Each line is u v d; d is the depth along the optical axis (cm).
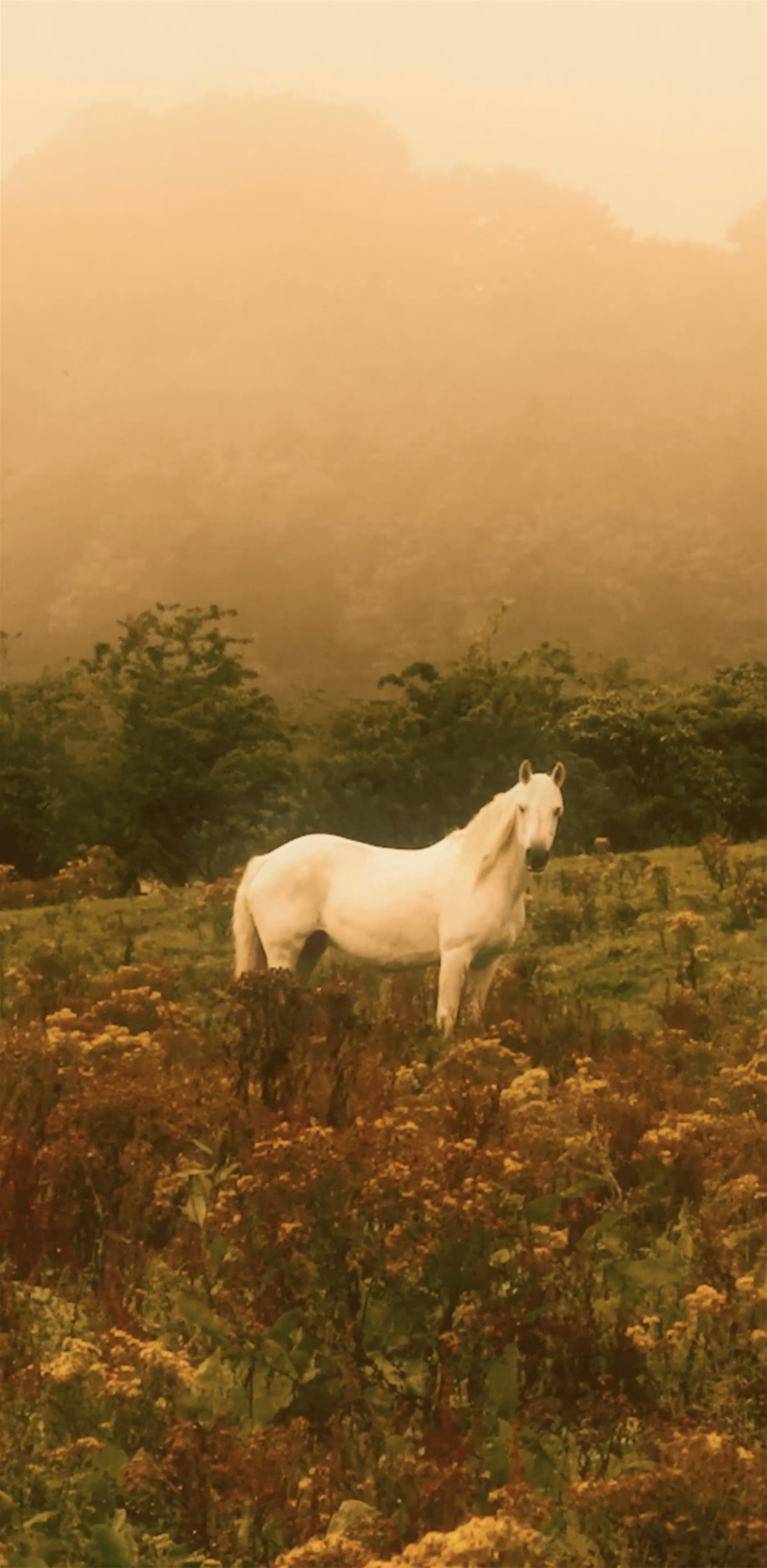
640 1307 503
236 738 2156
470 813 2131
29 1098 696
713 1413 442
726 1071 757
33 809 2205
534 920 1331
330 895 1038
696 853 1639
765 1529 376
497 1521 360
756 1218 537
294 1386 447
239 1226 490
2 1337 482
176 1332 491
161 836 2144
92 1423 435
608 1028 1013
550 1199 497
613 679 2395
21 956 1376
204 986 1119
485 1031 915
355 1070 733
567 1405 457
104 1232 572
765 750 2077
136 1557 389
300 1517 402
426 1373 458
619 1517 388
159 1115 618
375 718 2194
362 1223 480
